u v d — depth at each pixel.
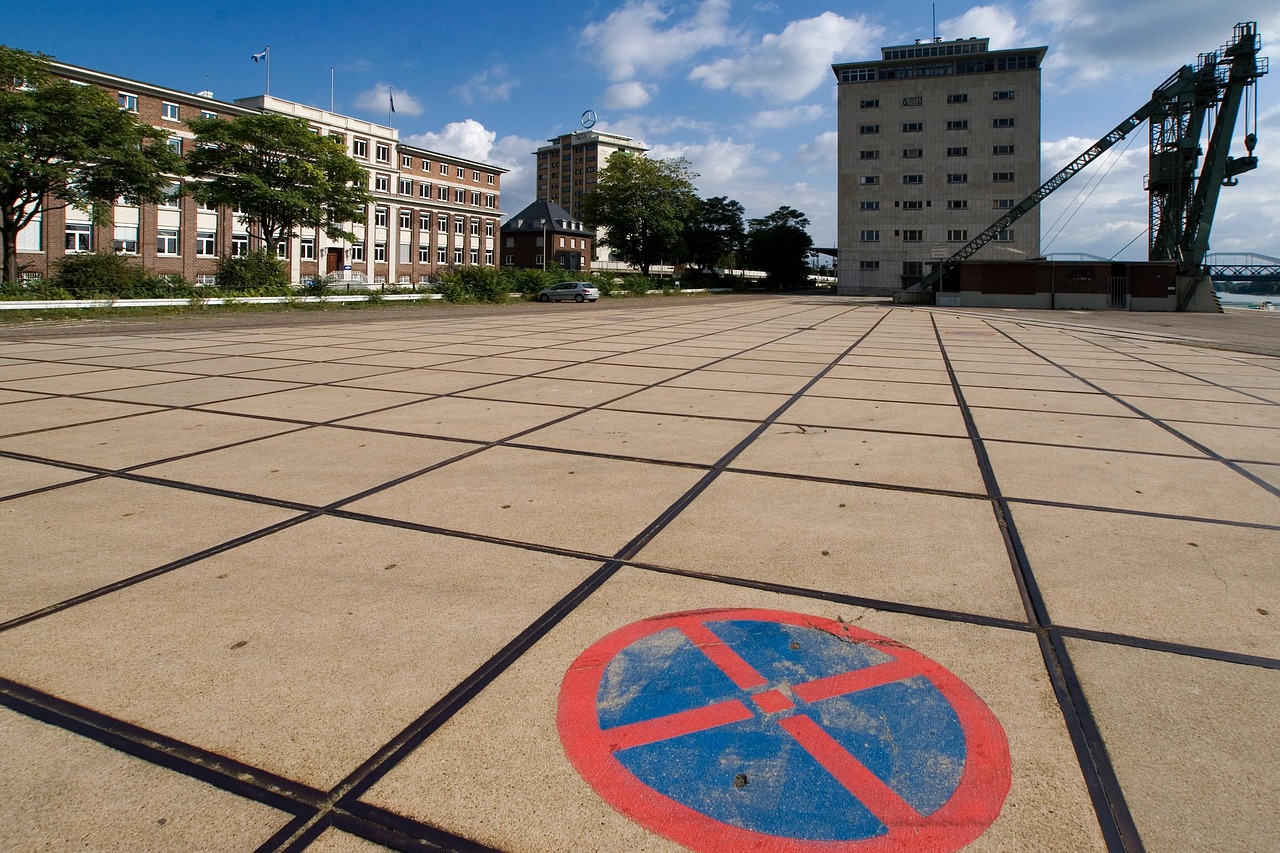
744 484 5.42
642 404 8.71
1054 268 43.88
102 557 3.95
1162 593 3.60
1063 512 4.84
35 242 44.69
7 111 28.80
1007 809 2.15
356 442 6.62
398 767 2.32
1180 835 2.06
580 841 2.03
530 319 26.83
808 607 3.43
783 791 2.22
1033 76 78.19
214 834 2.04
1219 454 6.48
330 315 27.92
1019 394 9.83
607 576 3.76
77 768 2.29
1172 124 43.38
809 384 10.55
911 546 4.21
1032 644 3.10
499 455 6.21
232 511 4.71
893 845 2.02
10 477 5.41
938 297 45.88
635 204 82.44
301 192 42.44
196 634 3.13
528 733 2.49
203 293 32.16
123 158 30.92
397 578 3.72
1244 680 2.83
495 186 87.94
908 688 2.76
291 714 2.58
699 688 2.76
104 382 9.98
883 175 82.50
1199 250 41.69
